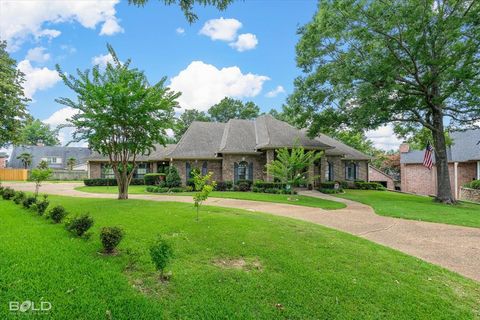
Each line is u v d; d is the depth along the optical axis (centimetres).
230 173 2381
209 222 829
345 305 393
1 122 1856
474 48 1429
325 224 982
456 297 436
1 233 648
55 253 514
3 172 3878
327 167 2572
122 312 339
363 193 2231
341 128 2042
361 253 613
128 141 1393
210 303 376
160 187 2194
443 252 682
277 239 679
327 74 1827
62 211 791
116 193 1972
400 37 1579
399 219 1098
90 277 421
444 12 1567
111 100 1242
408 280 485
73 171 4100
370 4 1553
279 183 2120
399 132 2159
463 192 2372
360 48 1694
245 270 494
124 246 583
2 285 381
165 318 337
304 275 479
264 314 360
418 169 3100
